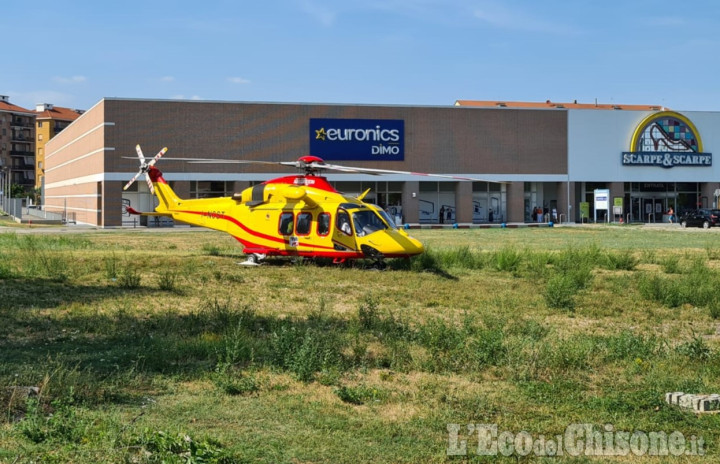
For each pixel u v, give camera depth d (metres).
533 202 63.94
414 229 53.59
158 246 30.20
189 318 11.63
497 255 22.84
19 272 17.88
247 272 19.55
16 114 142.25
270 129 57.06
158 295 14.79
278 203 22.30
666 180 64.69
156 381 7.90
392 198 60.53
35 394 6.92
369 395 7.64
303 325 11.30
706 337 11.70
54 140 84.50
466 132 61.28
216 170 55.88
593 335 11.24
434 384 8.18
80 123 64.19
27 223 61.91
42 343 9.80
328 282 17.78
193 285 16.62
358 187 60.16
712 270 20.69
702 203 66.19
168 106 54.69
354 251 21.16
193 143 55.34
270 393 7.68
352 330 10.82
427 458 5.95
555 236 41.78
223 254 25.41
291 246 21.89
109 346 9.68
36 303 13.22
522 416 7.10
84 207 62.25
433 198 61.38
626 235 42.72
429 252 22.91
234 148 56.28
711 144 65.38
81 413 6.51
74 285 16.03
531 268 21.38
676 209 66.06
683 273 20.88
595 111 63.50
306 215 21.86
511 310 13.86
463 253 23.19
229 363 8.48
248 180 56.72
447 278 19.02
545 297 14.98
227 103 56.00
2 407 6.51
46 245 28.00
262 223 22.33
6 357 8.79
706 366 9.19
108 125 53.34
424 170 60.56
